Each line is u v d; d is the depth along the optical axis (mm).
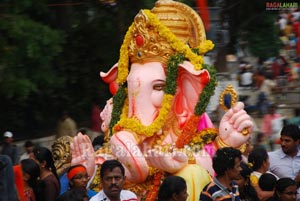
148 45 15875
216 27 28547
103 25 23547
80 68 23609
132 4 22922
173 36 15930
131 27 16188
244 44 29797
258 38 28516
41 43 20594
